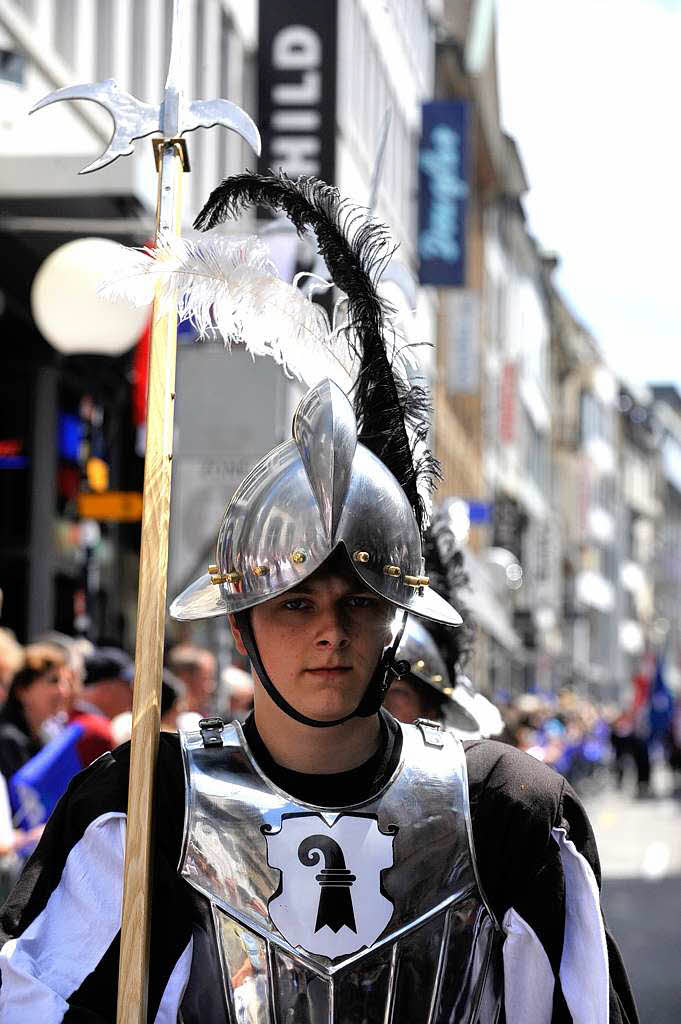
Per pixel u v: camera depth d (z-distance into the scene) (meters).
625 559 105.00
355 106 25.22
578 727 39.56
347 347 3.47
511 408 53.81
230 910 3.05
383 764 3.18
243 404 10.33
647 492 118.00
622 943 13.45
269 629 3.13
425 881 3.10
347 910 3.05
